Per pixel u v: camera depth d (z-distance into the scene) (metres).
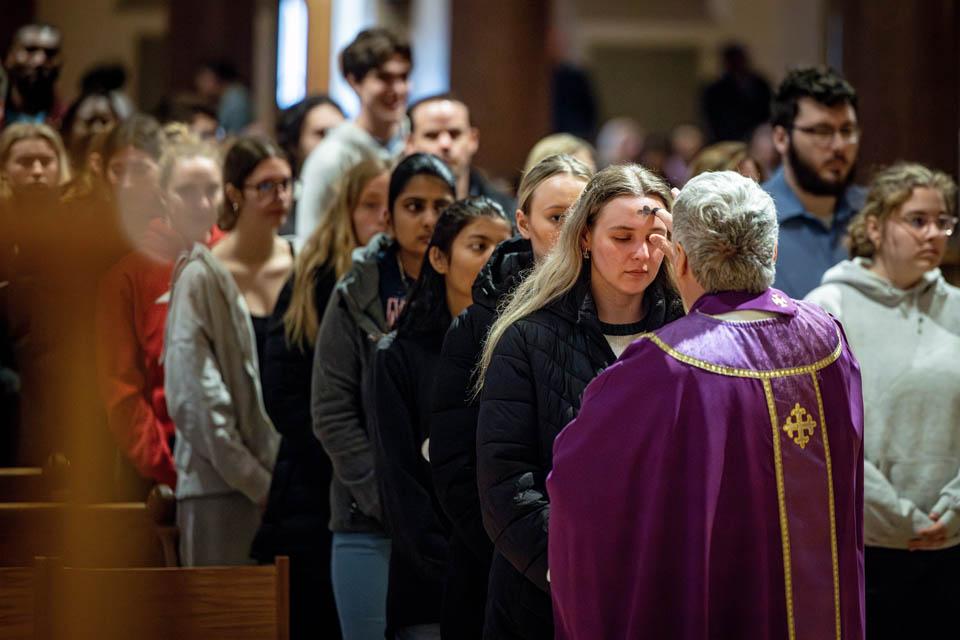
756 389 4.77
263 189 8.59
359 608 7.08
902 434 7.13
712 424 4.71
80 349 7.29
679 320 4.91
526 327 5.35
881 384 7.20
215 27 23.52
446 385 5.86
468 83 17.38
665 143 22.45
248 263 8.73
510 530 5.15
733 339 4.82
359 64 10.23
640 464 4.77
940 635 7.27
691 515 4.71
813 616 4.79
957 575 7.27
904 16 15.88
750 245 4.88
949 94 15.88
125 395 7.46
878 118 16.05
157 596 5.65
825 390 4.88
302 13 15.58
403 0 28.36
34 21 18.70
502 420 5.26
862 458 5.05
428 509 6.34
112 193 7.71
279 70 15.64
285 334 7.89
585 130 24.47
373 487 7.09
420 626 6.33
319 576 7.65
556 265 5.40
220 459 7.52
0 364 7.32
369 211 8.02
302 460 7.73
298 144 11.27
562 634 4.98
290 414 7.80
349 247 7.99
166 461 7.64
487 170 16.97
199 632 5.66
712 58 37.72
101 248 7.51
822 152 8.44
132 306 7.64
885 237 7.32
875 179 7.53
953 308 7.34
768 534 4.77
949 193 7.33
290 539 7.63
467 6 17.34
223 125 17.72
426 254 6.62
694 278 4.99
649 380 4.77
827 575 4.82
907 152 15.86
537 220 5.96
